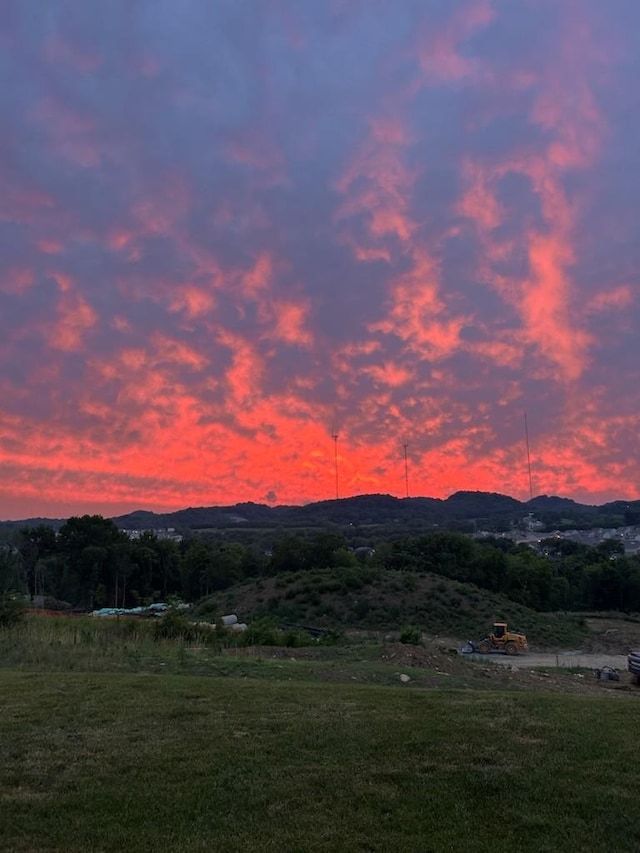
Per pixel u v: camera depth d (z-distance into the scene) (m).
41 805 5.24
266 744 6.68
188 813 5.13
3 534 45.06
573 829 4.93
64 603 70.62
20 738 6.89
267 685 10.24
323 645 20.83
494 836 4.83
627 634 50.38
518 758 6.31
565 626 49.97
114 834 4.78
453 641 41.88
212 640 19.09
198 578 79.75
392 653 17.78
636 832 4.89
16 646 14.70
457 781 5.76
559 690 16.36
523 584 71.50
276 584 49.62
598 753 6.50
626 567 78.50
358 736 6.95
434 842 4.72
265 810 5.20
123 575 79.25
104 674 11.48
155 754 6.38
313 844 4.66
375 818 5.08
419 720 7.62
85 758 6.28
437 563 70.31
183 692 9.25
